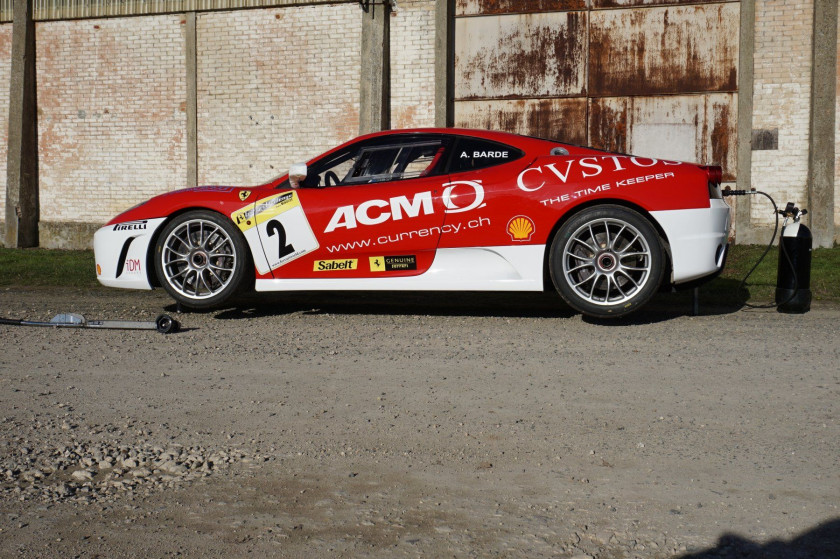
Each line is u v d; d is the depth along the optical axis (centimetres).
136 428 325
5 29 1259
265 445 304
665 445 299
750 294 651
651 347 466
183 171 1217
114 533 230
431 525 234
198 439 311
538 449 296
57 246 1265
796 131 1027
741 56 1037
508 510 244
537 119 1124
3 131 1270
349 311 616
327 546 221
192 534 229
